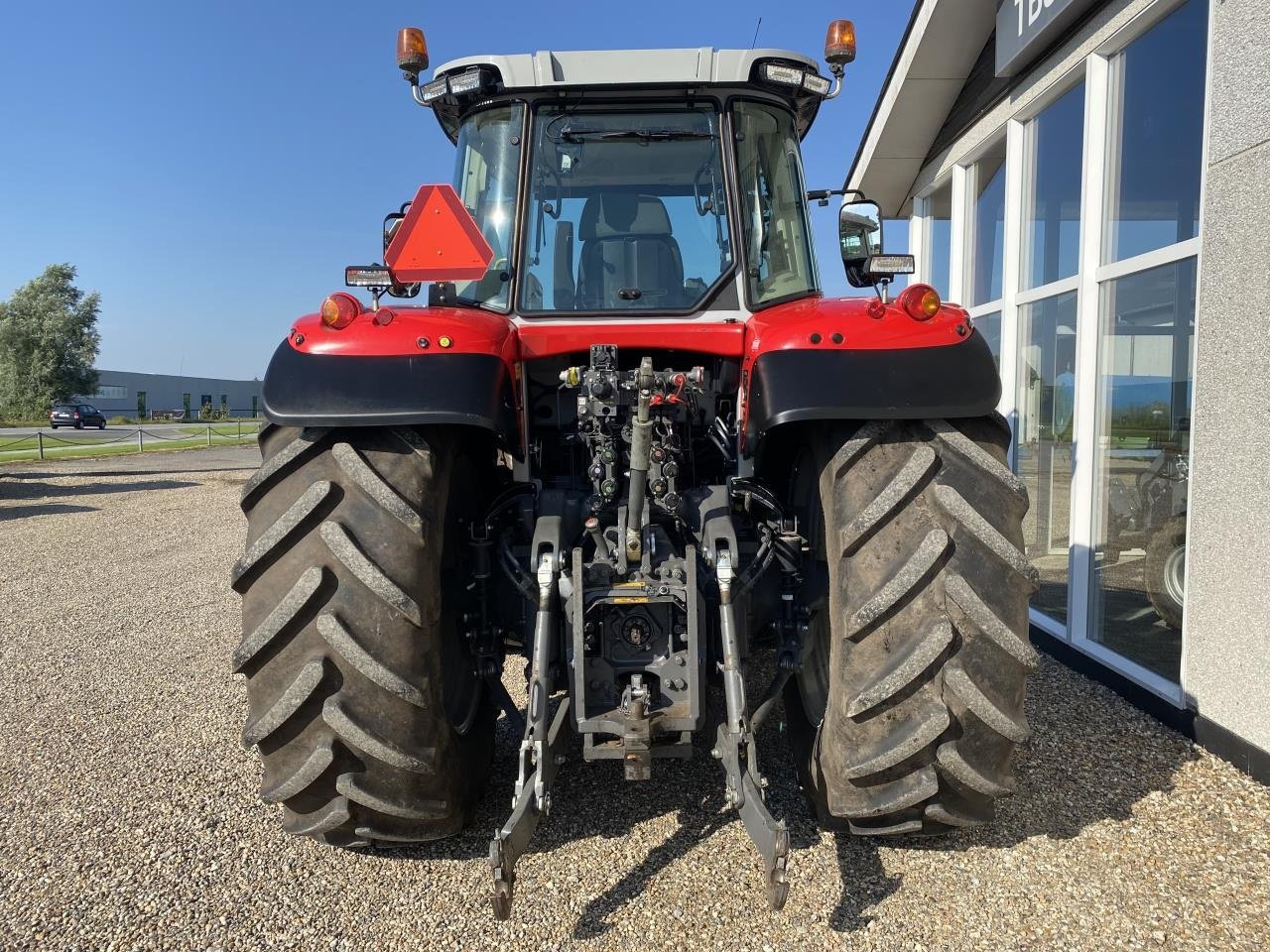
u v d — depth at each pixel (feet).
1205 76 11.91
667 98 9.31
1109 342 14.30
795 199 9.97
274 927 7.20
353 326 7.32
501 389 7.39
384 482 6.99
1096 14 14.16
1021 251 17.80
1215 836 8.48
